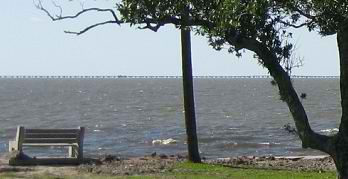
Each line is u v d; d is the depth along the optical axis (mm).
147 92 193500
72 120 75375
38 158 19031
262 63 12031
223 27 10336
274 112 92250
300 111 11312
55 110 96562
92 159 19984
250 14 10367
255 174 17516
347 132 11234
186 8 10945
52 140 19547
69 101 127562
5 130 58750
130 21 10984
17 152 18922
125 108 103062
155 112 92188
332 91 194375
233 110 96750
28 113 88562
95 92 189375
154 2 10836
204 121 73438
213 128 62969
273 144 45562
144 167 18688
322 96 152750
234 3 9945
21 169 17828
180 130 60250
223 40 11367
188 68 20641
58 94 169000
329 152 11320
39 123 70188
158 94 174750
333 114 86000
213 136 53094
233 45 11195
